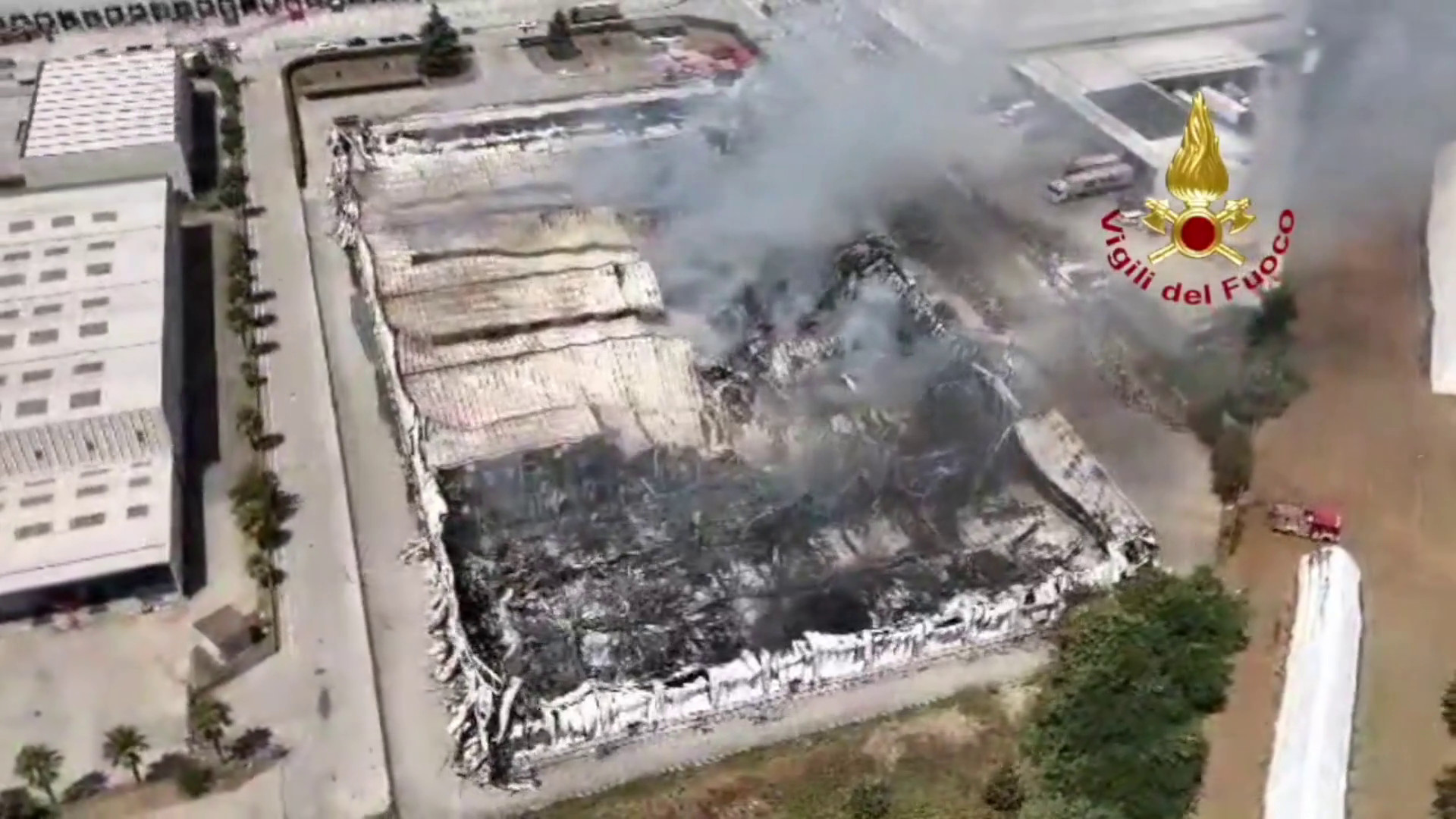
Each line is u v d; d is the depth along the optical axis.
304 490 69.19
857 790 52.47
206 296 84.00
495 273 78.38
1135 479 68.06
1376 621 59.66
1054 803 51.09
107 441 66.56
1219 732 54.56
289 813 53.19
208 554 65.88
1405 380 73.94
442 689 58.03
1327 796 50.72
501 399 68.69
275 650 60.38
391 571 64.25
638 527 64.75
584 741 54.75
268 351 79.12
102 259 78.75
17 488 65.00
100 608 62.31
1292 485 66.81
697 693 55.44
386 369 72.88
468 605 60.28
